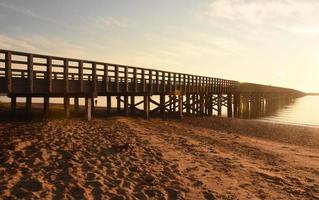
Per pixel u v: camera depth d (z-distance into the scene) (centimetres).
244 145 1739
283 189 994
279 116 5250
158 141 1445
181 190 870
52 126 1419
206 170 1095
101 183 839
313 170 1316
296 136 2528
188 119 2758
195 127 2300
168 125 2123
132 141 1345
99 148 1151
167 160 1143
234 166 1205
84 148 1125
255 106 5525
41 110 2162
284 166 1338
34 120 1541
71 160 978
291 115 5500
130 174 943
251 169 1198
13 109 1623
